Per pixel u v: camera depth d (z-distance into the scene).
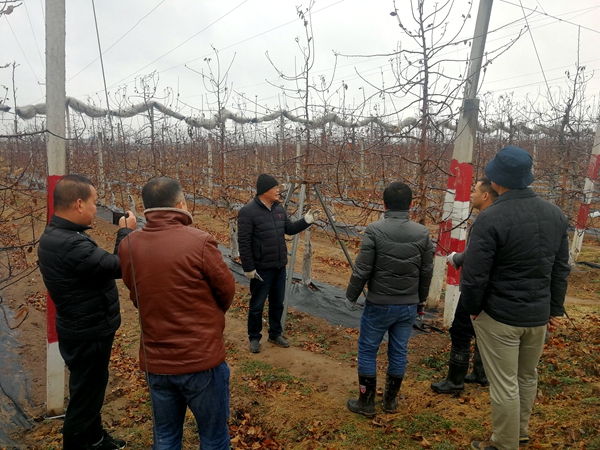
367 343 3.32
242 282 7.84
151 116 10.99
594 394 3.42
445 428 3.11
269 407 3.64
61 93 3.20
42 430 3.39
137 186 15.46
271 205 4.72
